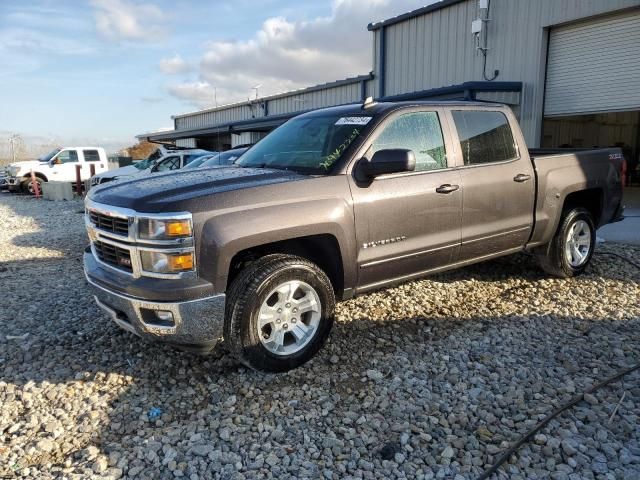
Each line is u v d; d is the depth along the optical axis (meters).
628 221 10.09
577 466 2.81
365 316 4.92
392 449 3.01
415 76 16.70
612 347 4.22
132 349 4.33
